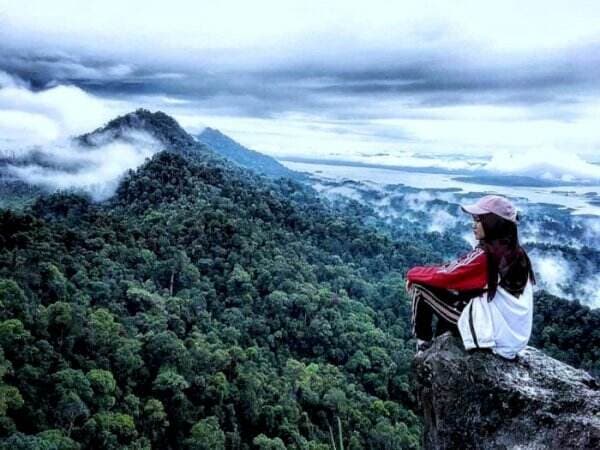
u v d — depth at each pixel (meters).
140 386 34.34
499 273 4.06
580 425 3.69
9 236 50.78
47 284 41.69
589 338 56.44
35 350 30.00
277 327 52.66
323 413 38.34
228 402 35.44
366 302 66.81
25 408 26.34
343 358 51.47
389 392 48.75
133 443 27.88
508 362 4.19
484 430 4.01
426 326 4.53
